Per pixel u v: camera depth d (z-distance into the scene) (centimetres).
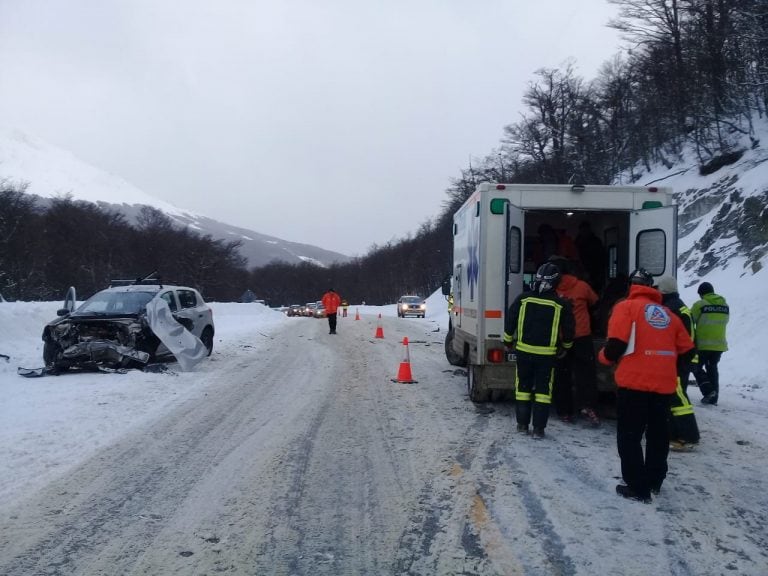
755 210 2022
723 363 1205
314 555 427
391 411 880
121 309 1265
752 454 666
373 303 10688
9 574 398
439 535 457
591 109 4366
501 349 850
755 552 429
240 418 831
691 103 3172
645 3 3488
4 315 1530
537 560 416
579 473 597
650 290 536
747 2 2791
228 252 7238
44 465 617
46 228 4884
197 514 498
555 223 1102
